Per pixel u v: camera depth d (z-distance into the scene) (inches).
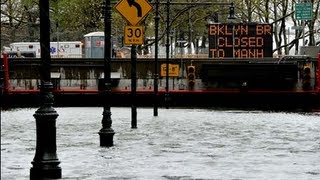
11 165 1113.4
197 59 4215.1
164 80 4217.5
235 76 4188.0
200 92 4190.5
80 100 4220.0
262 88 4200.3
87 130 2027.6
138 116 2938.0
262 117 2881.4
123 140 1641.2
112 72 4220.0
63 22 5974.4
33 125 2342.5
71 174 979.3
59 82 4212.6
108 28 1621.6
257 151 1346.0
